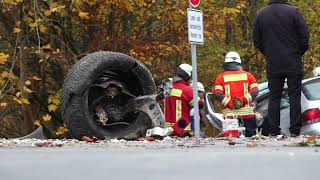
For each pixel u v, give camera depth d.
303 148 7.86
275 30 16.52
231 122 17.56
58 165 4.26
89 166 4.16
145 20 30.05
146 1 28.31
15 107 31.78
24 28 27.17
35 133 14.38
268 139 13.43
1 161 4.74
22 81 27.02
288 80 16.41
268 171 3.83
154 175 3.51
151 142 11.38
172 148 8.14
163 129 13.09
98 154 5.86
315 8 40.44
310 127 17.56
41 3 27.06
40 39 27.88
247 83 18.53
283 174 3.63
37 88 29.38
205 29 30.70
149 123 13.20
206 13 30.31
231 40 39.88
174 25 29.84
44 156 5.41
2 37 28.84
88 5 27.78
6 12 27.23
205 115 22.34
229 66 18.66
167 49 29.53
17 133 34.38
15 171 3.78
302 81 18.11
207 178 3.34
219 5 33.69
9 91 26.66
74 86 12.55
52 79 30.00
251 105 18.55
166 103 19.45
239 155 5.47
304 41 16.48
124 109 13.20
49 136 30.11
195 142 11.37
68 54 27.84
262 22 16.72
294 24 16.45
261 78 39.59
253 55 39.19
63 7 25.77
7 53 28.56
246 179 3.32
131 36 29.56
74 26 29.02
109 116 12.99
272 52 16.53
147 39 29.62
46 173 3.62
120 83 13.15
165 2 28.84
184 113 19.34
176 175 3.51
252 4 39.34
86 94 12.63
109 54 12.88
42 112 29.94
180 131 19.30
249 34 39.75
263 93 20.48
